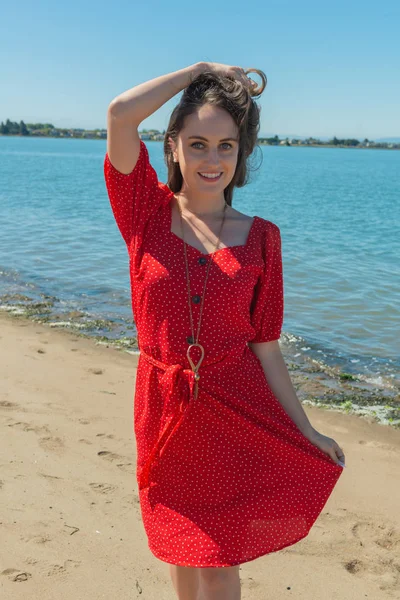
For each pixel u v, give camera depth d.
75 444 4.48
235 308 2.39
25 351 6.53
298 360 6.97
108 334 7.41
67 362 6.27
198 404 2.35
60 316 8.09
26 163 61.88
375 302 9.43
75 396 5.37
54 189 29.73
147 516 2.43
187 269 2.38
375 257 13.41
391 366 6.88
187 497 2.40
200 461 2.38
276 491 2.41
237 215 2.54
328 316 8.66
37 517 3.58
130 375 5.99
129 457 4.35
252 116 2.52
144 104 2.38
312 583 3.24
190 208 2.52
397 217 22.58
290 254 13.38
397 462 4.64
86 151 119.12
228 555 2.30
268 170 68.88
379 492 4.19
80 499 3.80
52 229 15.76
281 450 2.43
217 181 2.46
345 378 6.51
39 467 4.13
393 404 5.88
